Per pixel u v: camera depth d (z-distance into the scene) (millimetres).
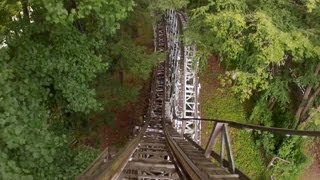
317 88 20609
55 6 8461
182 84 22859
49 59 10977
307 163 22719
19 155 7395
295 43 15930
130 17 19438
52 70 11305
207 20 16562
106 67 12664
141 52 17953
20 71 10312
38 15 11141
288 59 20016
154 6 18547
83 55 11805
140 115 24078
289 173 22859
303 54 17641
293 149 22469
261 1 17906
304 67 19703
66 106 12430
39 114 9289
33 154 7309
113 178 6340
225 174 6395
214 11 19484
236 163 23312
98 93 17516
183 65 23219
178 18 27031
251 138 23875
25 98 9234
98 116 17938
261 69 18172
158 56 18047
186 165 7488
